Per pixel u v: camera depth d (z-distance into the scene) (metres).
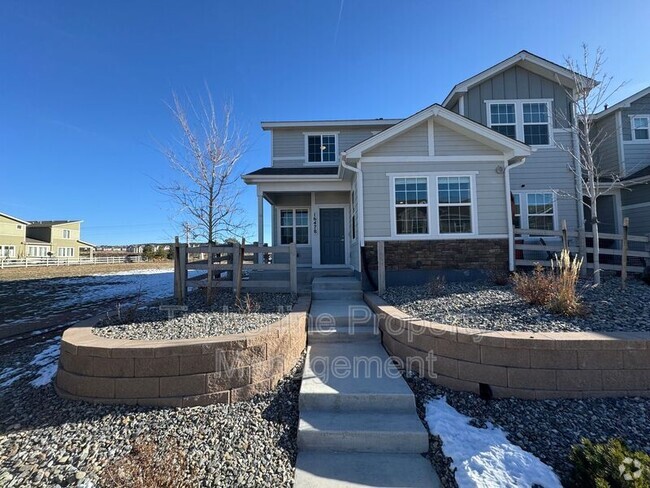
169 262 38.59
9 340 5.81
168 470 2.35
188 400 3.19
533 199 10.02
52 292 12.02
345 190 9.86
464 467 2.42
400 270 7.48
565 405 2.98
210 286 5.70
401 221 7.59
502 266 7.42
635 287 5.58
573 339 3.08
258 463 2.55
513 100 10.19
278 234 11.70
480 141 7.60
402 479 2.40
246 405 3.25
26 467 2.48
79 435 2.82
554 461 2.42
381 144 7.63
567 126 10.14
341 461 2.60
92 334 3.80
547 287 4.50
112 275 20.23
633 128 11.20
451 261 7.46
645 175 9.80
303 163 12.43
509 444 2.59
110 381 3.21
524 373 3.14
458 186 7.61
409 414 3.07
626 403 2.93
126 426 2.92
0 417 3.19
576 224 9.95
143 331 3.96
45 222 42.81
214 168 10.65
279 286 6.29
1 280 16.69
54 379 3.88
